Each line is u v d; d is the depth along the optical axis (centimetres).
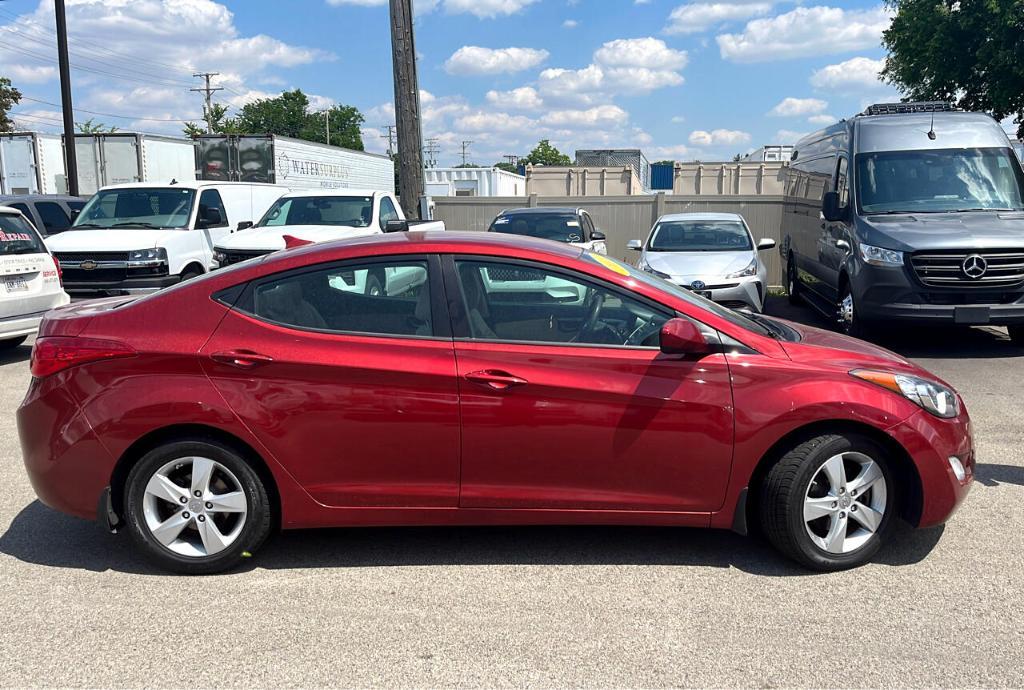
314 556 411
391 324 383
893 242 901
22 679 303
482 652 320
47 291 917
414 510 387
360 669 309
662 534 436
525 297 386
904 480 394
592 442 378
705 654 318
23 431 387
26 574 391
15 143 2067
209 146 2291
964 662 312
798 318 1295
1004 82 1778
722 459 379
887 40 2061
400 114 1313
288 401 375
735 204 1733
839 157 1089
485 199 1809
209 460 380
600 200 1783
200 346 377
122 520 395
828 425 382
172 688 297
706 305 412
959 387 774
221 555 385
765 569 393
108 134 2064
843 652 319
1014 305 877
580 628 338
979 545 418
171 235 1188
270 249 1102
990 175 992
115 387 378
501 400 375
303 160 2448
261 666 311
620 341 383
